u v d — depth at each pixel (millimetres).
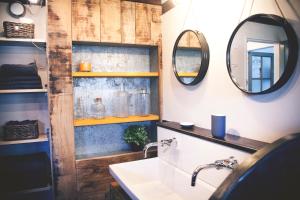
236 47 1403
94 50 2303
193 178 1122
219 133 1400
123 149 2475
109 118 2236
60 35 1940
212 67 1646
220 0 1560
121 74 2158
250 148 1152
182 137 1669
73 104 2084
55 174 1967
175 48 2021
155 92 2422
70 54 1977
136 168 1762
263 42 1233
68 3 1958
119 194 1514
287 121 1154
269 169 739
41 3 2133
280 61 1144
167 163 1816
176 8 2068
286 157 781
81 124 2037
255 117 1325
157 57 2346
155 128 2439
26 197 2129
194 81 1774
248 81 1328
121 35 2152
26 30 1904
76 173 2031
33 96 2170
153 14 2279
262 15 1231
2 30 2035
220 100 1581
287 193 806
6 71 1898
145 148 1810
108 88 2377
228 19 1499
